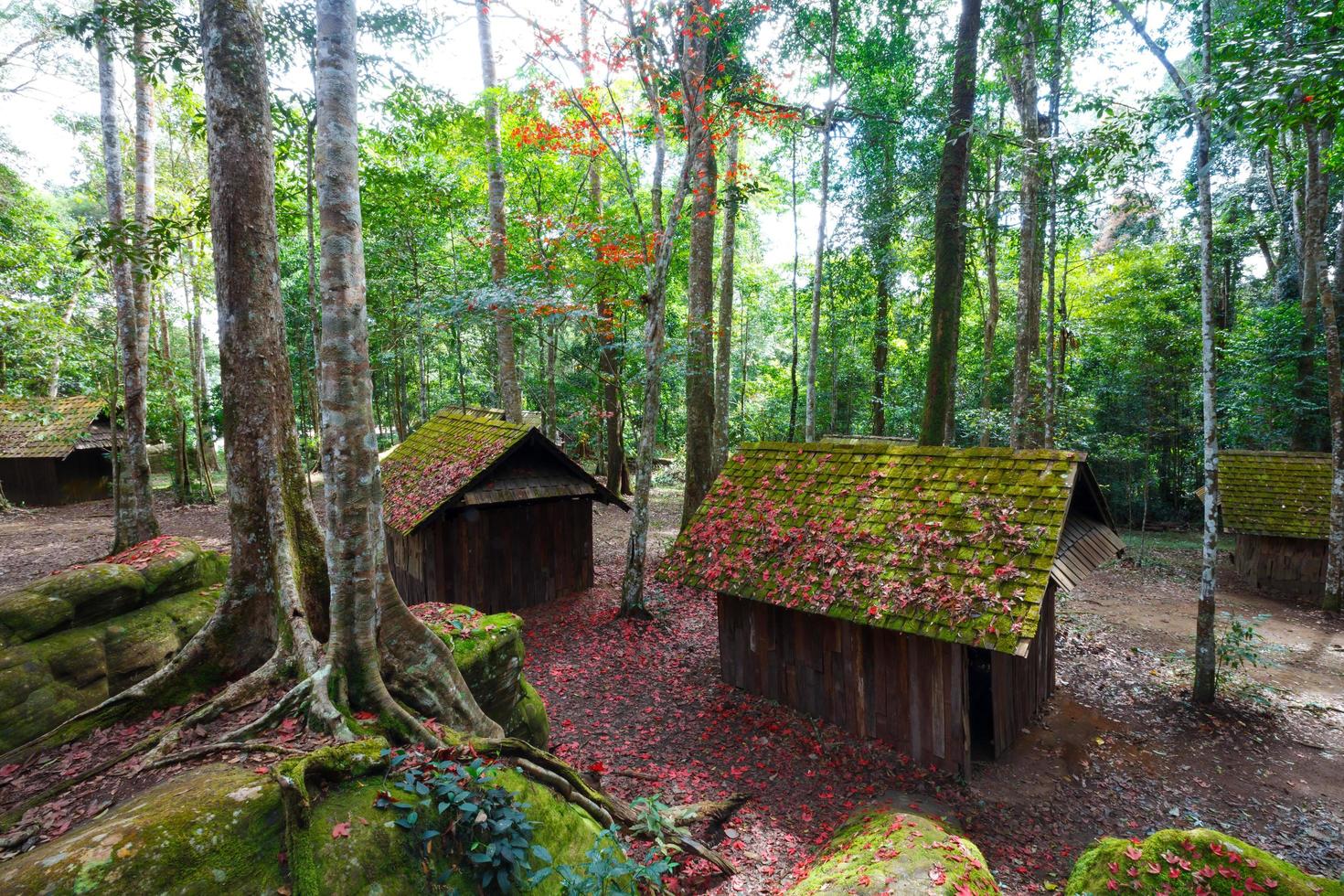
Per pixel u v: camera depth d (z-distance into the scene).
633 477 27.02
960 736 6.85
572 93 10.68
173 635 6.09
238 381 5.01
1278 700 8.93
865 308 22.78
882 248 18.72
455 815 3.53
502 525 11.86
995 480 7.45
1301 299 18.11
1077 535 7.88
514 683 6.03
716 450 17.50
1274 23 7.80
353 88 4.41
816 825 6.11
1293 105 5.72
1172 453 22.14
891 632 7.35
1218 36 7.79
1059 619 11.84
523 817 3.56
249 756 3.64
